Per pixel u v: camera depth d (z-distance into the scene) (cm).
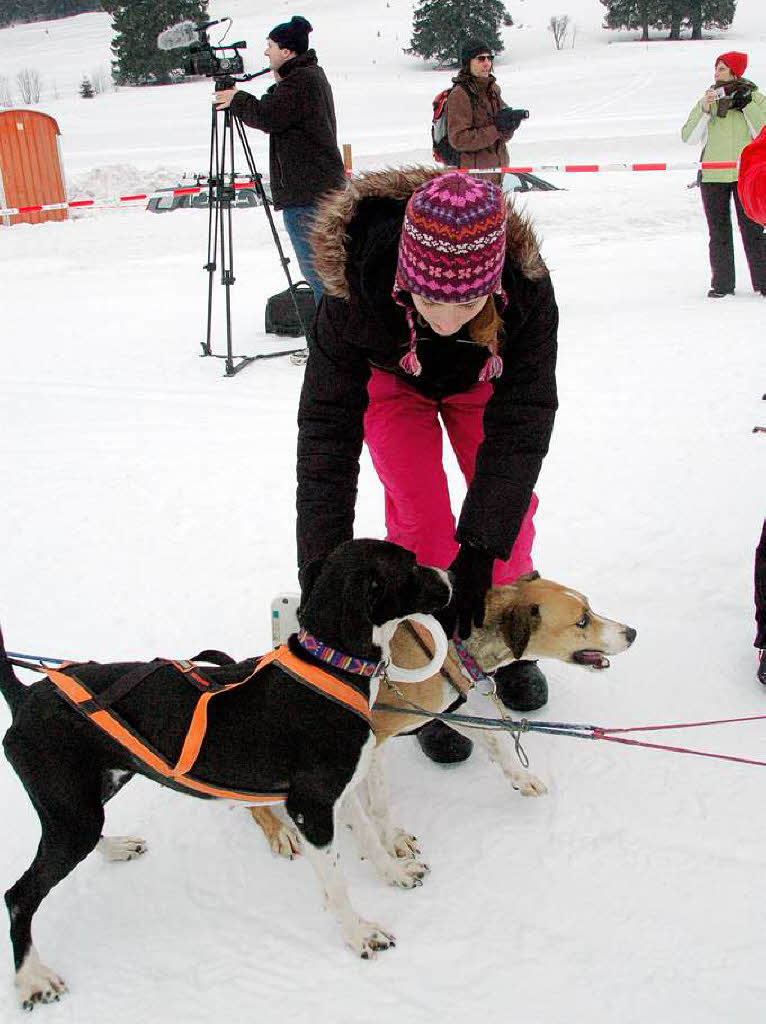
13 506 499
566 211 1452
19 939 230
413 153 2531
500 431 265
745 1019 211
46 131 1767
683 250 1121
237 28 7650
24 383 728
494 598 283
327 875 232
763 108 778
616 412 586
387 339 250
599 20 7494
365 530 455
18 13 11200
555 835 269
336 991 226
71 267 1316
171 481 523
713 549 411
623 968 226
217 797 238
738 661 336
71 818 227
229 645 369
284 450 562
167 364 759
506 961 230
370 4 8681
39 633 383
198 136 3506
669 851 259
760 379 620
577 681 337
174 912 253
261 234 1470
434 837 272
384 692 254
